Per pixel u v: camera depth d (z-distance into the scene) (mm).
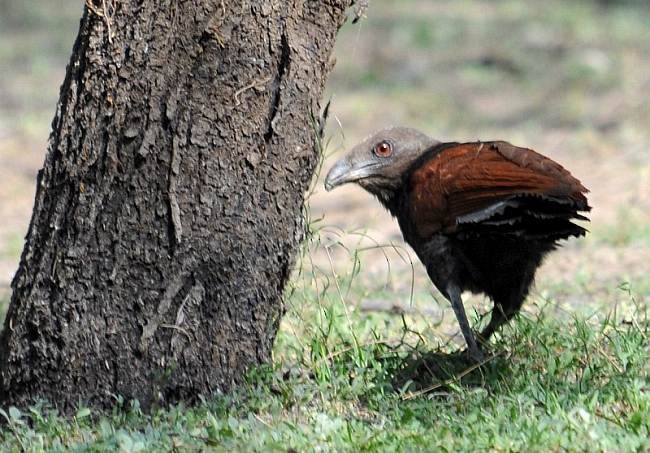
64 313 9609
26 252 9781
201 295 9648
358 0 10016
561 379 10070
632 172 22375
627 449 8352
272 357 10406
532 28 38906
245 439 8805
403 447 8523
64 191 9586
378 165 10648
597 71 32562
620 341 10641
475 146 10008
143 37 9375
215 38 9375
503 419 9070
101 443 8805
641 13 41125
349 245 18406
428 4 44219
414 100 31469
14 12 43750
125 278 9555
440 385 9836
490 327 10672
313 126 9836
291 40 9586
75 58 9594
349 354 10727
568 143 25688
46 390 9719
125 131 9422
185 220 9523
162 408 9656
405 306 13508
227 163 9547
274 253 9859
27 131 28375
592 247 17141
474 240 9945
